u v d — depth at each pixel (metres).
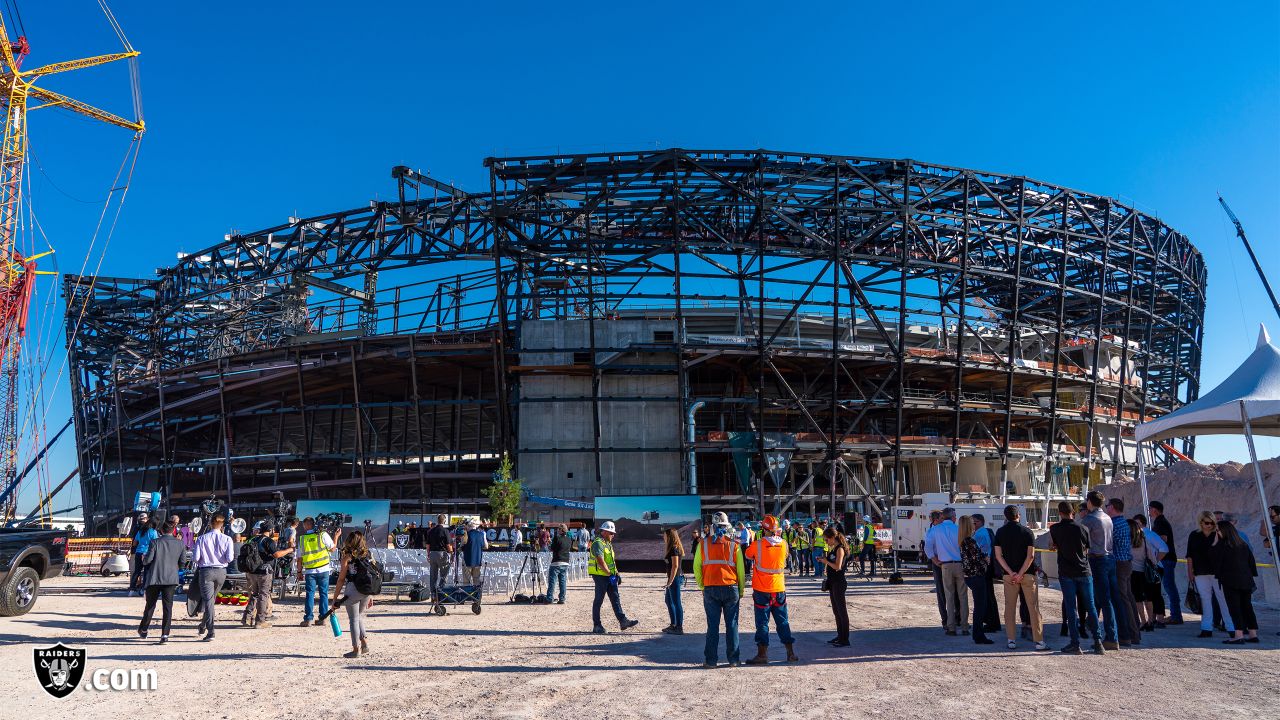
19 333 70.38
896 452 55.75
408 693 9.37
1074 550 11.75
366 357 57.81
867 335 63.56
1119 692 8.99
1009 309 61.34
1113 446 70.81
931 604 19.69
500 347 56.19
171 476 64.56
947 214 54.84
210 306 70.94
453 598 18.44
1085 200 59.97
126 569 31.27
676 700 8.82
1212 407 14.87
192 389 66.50
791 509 59.94
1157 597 15.32
